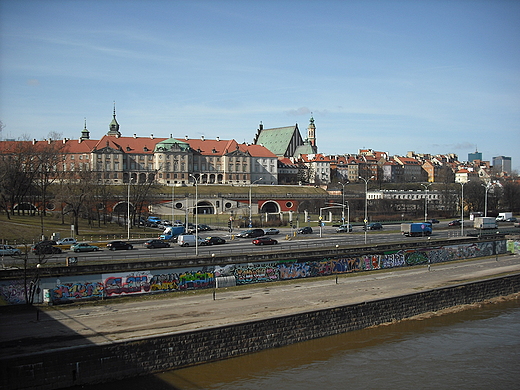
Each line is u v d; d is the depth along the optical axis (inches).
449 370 2010.3
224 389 1793.8
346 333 2396.7
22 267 2878.9
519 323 2652.6
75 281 2383.1
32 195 6368.1
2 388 1593.3
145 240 4596.5
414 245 3873.0
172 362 1899.6
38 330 1950.1
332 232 5644.7
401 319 2637.8
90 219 5659.5
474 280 3154.5
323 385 1849.2
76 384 1707.7
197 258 2910.9
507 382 1915.6
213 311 2284.7
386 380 1907.0
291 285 2901.1
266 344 2138.3
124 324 2046.0
